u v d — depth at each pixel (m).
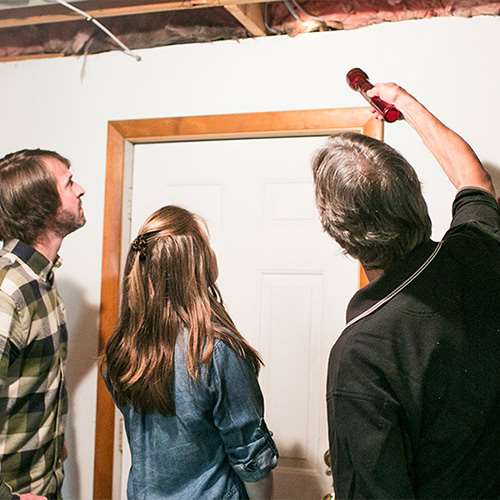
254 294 1.89
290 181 1.88
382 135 1.74
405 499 0.96
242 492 1.36
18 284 1.48
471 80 1.69
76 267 2.01
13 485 1.50
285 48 1.84
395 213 1.05
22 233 1.57
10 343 1.43
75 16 1.78
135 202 2.02
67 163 1.66
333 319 1.82
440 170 1.70
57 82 2.07
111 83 2.01
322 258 1.84
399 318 1.00
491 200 1.19
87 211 2.01
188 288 1.33
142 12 1.75
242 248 1.91
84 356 1.98
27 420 1.52
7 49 2.14
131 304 1.34
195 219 1.40
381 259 1.08
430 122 1.39
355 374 0.99
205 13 1.91
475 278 1.03
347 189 1.07
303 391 1.84
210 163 1.95
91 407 1.97
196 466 1.33
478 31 1.69
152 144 2.01
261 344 1.88
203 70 1.92
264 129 1.85
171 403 1.30
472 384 0.97
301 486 1.83
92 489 1.95
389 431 0.97
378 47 1.76
